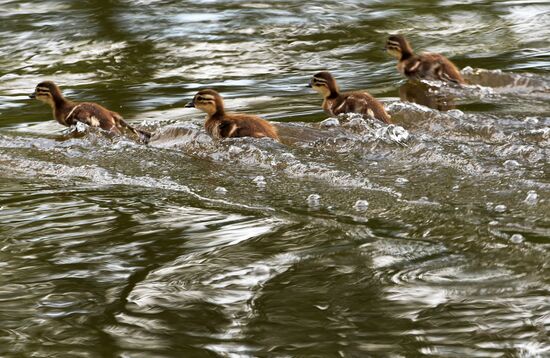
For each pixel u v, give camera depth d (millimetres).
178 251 11055
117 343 8969
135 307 9703
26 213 12562
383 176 13336
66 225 12047
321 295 9773
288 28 25656
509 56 22266
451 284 9820
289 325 9180
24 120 18219
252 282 10156
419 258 10484
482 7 27531
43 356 8781
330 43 24344
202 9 27859
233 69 22219
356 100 17156
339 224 11625
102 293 10055
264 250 10953
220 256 10844
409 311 9328
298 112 17922
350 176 13398
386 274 10141
